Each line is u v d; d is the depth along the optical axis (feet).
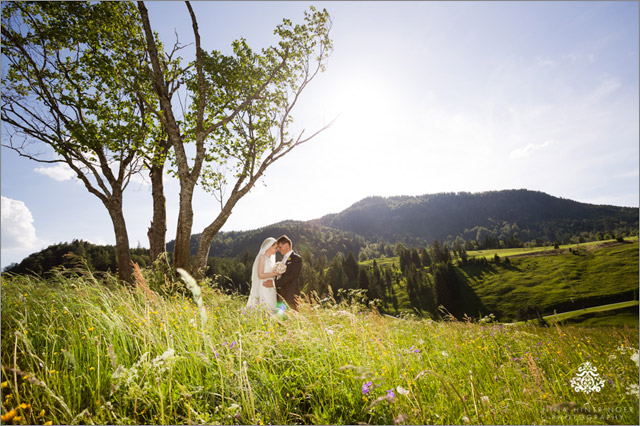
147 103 41.16
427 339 20.13
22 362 10.25
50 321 13.05
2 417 7.49
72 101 44.62
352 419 9.65
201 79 40.24
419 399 9.16
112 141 43.83
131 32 46.29
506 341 20.68
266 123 52.19
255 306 19.60
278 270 22.54
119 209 46.47
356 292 22.53
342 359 12.70
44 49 45.42
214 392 10.38
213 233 42.55
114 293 17.87
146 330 12.71
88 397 9.61
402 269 505.25
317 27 48.42
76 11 42.65
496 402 10.45
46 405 8.75
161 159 49.83
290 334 13.61
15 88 45.44
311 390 11.02
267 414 9.68
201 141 40.19
